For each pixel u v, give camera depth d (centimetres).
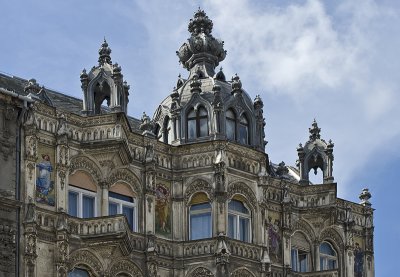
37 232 6391
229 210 7169
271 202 7588
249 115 7450
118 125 6806
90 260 6631
